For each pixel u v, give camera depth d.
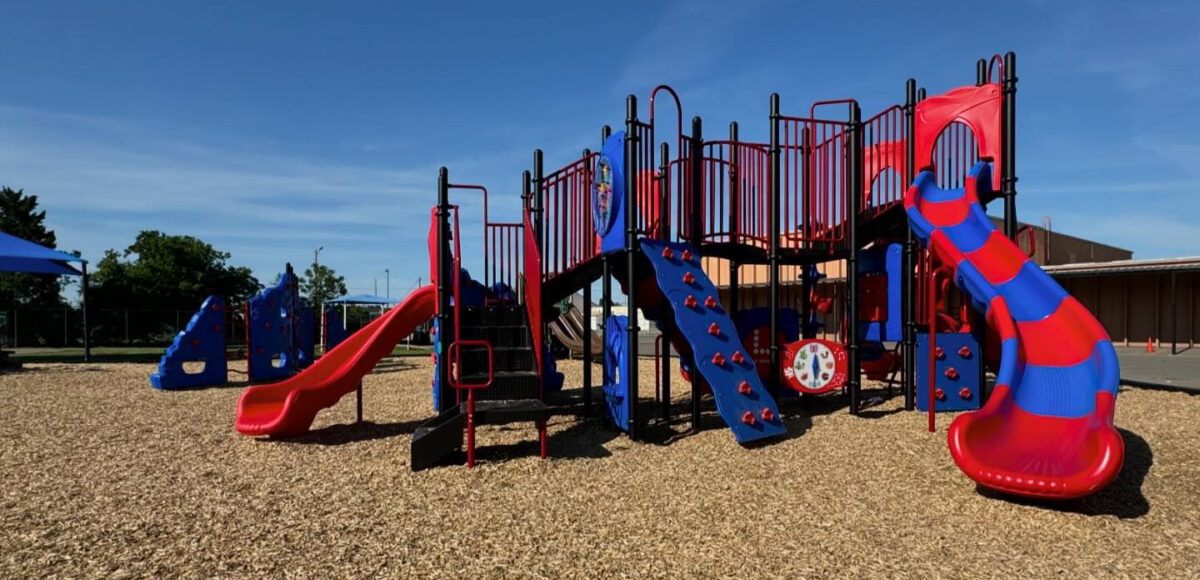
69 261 16.70
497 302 8.93
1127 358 18.12
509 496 4.59
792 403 8.12
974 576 3.29
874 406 7.72
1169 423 6.45
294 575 3.30
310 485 4.91
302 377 7.59
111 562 3.47
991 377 9.74
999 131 7.21
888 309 7.95
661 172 7.02
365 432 7.00
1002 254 6.77
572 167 7.62
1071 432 4.81
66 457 5.86
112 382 12.02
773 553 3.57
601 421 7.39
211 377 11.72
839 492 4.61
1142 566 3.40
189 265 44.66
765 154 7.48
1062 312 6.01
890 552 3.58
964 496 4.50
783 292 23.44
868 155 8.34
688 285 6.50
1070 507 4.26
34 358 19.17
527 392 6.17
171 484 4.96
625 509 4.30
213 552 3.60
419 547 3.66
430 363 17.59
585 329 8.03
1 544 3.72
